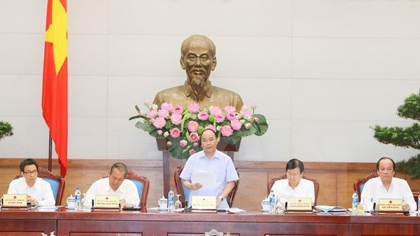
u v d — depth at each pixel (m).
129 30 7.88
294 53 7.91
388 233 4.86
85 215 4.82
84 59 7.85
